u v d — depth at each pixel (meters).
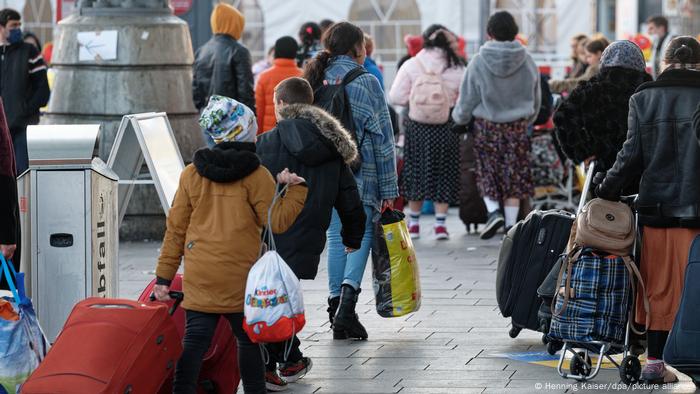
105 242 15.80
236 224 13.01
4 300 13.66
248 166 13.03
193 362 13.06
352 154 15.16
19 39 29.31
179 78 29.84
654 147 14.95
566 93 33.62
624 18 49.06
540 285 17.45
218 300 13.00
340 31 18.23
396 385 15.51
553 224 17.48
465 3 49.56
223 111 13.19
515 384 15.55
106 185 15.80
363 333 18.23
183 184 13.16
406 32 50.34
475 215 30.14
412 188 29.91
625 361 15.55
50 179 15.26
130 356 12.45
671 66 15.15
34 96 29.22
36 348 13.54
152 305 13.05
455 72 29.84
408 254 18.44
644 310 15.41
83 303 13.08
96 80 29.48
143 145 18.94
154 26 29.56
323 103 17.98
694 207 14.78
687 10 48.41
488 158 28.94
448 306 20.95
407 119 30.25
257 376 13.62
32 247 15.29
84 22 29.67
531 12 50.97
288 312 12.95
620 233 15.20
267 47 50.41
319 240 15.16
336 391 15.23
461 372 16.20
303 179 13.71
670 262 15.07
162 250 13.25
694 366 14.47
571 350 15.86
